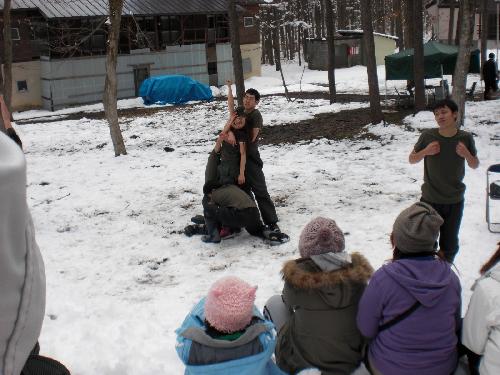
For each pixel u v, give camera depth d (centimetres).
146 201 1017
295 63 6019
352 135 1535
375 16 6091
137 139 1797
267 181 1097
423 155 543
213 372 290
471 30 1371
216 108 2645
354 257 353
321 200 946
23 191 93
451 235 570
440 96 1928
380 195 953
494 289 282
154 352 479
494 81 2038
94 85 3481
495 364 274
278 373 331
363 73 4162
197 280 654
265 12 5672
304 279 331
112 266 712
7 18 1905
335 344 341
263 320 313
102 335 512
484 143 1262
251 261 701
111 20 1380
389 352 310
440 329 304
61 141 1839
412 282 300
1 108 559
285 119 2002
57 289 636
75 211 975
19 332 99
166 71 3775
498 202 845
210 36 3975
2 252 93
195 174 1201
